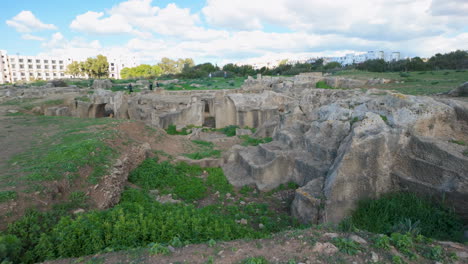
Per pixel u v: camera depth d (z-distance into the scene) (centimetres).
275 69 7281
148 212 806
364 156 908
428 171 848
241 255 550
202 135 2142
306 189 974
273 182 1214
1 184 772
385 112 1067
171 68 10925
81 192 841
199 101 2573
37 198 738
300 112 1594
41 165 914
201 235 712
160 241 671
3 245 550
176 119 2373
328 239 594
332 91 1848
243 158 1373
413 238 591
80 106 2522
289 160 1230
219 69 8731
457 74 3041
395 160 927
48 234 655
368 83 2958
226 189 1212
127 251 581
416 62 4784
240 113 2320
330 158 1108
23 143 1273
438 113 962
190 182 1237
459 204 764
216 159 1453
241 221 938
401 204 845
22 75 10275
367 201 897
